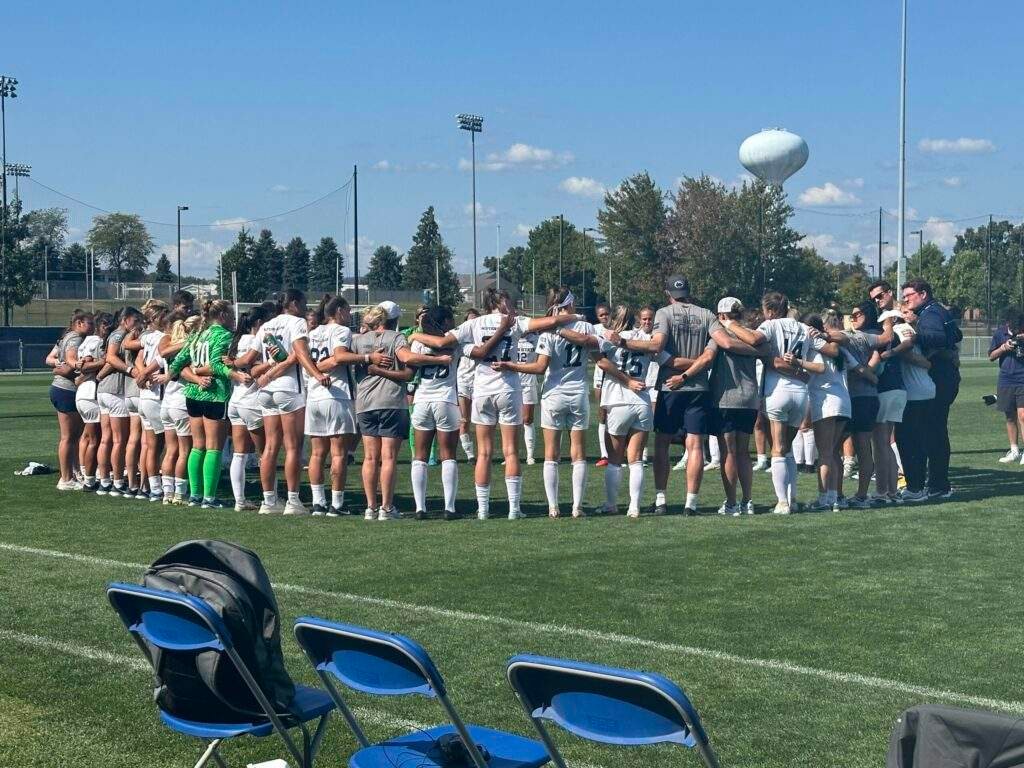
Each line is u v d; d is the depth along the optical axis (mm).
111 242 124250
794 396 10914
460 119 54344
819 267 66875
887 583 8086
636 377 10953
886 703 5555
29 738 5219
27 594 7844
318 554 9148
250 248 72688
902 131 28812
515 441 10922
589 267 84875
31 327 49188
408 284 99938
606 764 4875
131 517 11117
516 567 8625
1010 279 97812
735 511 11109
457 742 3789
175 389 11812
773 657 6289
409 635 6734
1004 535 9945
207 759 4211
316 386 11016
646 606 7414
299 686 4496
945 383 12117
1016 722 2957
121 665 6270
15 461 16188
